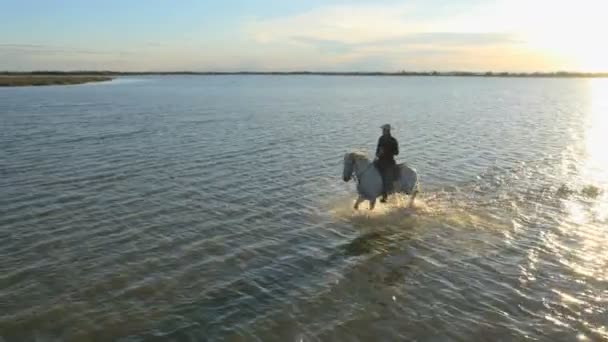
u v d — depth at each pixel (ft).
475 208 49.83
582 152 82.28
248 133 103.60
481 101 235.81
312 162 72.28
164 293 31.68
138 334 27.22
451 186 58.34
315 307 30.32
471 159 75.41
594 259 37.42
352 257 37.76
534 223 45.42
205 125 117.60
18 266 35.04
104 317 28.73
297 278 34.19
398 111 169.37
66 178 59.82
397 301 31.17
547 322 28.73
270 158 74.95
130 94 266.36
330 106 190.49
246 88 405.59
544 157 77.41
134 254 37.58
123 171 64.28
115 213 46.93
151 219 45.47
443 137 100.37
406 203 51.13
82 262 35.96
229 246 39.58
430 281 33.88
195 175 62.75
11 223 43.60
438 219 46.42
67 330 27.37
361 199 47.96
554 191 56.34
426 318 29.19
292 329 27.94
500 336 27.40
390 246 39.99
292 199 52.60
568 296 31.76
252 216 46.91
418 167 69.00
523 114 159.74
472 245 40.22
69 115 136.98
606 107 195.31
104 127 110.42
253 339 26.96
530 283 33.55
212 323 28.40
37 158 71.82
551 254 38.37
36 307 29.60
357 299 31.37
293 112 159.74
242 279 33.81
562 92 363.15
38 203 49.44
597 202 51.93
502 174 64.95
